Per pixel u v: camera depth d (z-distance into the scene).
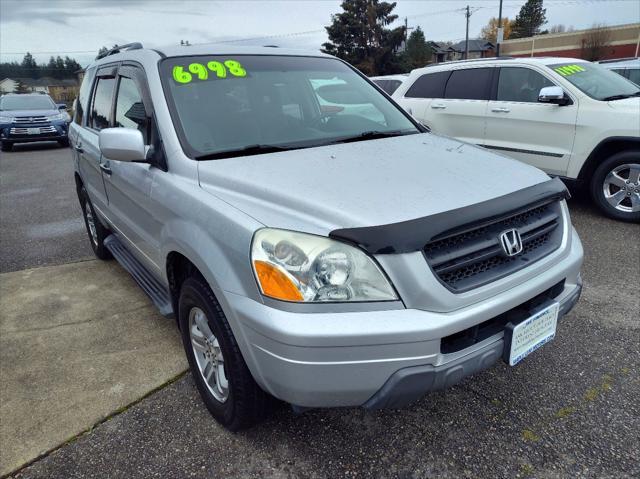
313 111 3.14
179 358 3.05
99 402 2.67
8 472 2.22
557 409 2.46
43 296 4.05
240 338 1.97
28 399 2.72
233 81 2.95
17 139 14.10
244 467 2.18
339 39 46.22
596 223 5.24
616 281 3.83
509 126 5.89
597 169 5.33
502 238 2.04
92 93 4.30
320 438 2.33
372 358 1.78
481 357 1.98
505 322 2.12
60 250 5.27
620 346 2.96
